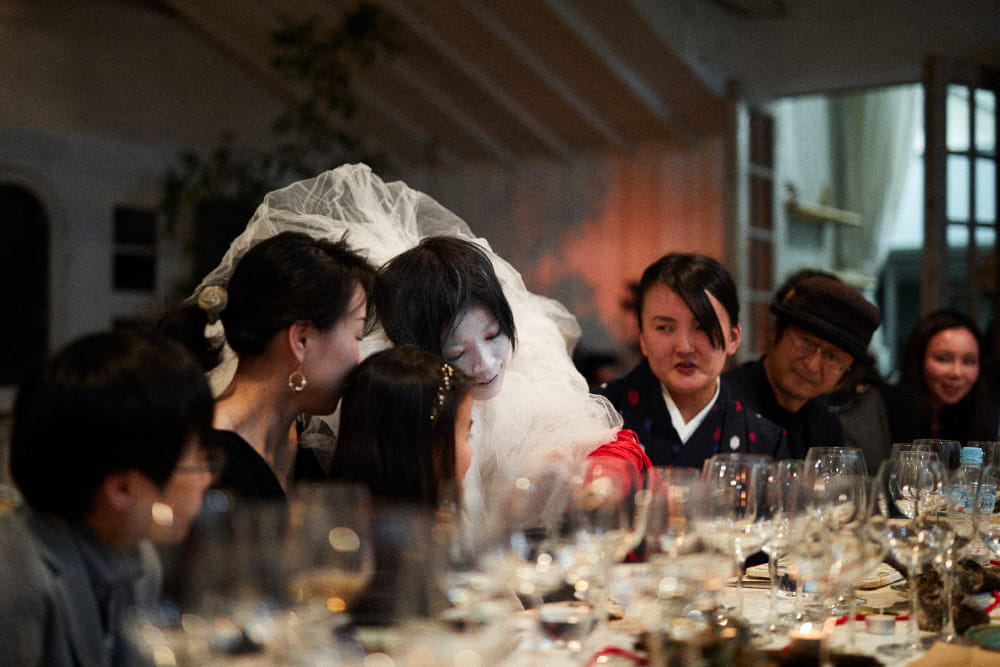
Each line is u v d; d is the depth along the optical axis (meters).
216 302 1.77
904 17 5.93
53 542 1.27
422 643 1.19
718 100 6.43
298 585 1.22
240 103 7.18
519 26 6.25
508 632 1.34
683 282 2.42
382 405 1.68
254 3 6.45
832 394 3.26
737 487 1.62
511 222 7.52
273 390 1.78
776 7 6.32
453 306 2.04
